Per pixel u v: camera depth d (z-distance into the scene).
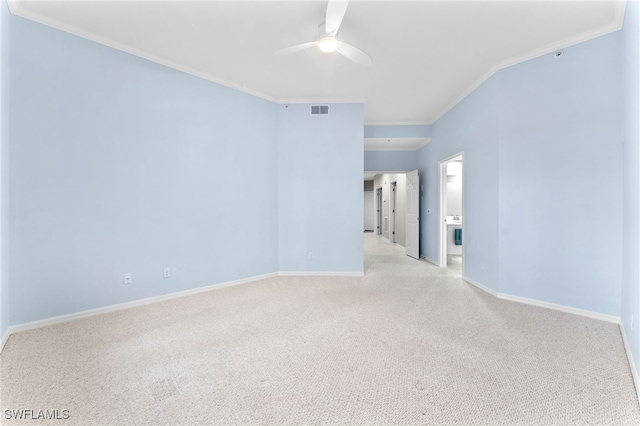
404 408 1.67
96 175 3.01
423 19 2.68
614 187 2.80
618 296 2.81
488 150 3.80
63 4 2.51
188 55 3.38
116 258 3.15
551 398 1.74
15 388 1.82
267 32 2.94
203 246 3.87
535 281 3.35
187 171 3.70
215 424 1.55
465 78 3.92
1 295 2.36
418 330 2.68
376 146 6.54
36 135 2.66
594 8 2.53
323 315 3.05
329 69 3.70
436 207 5.66
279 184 4.75
